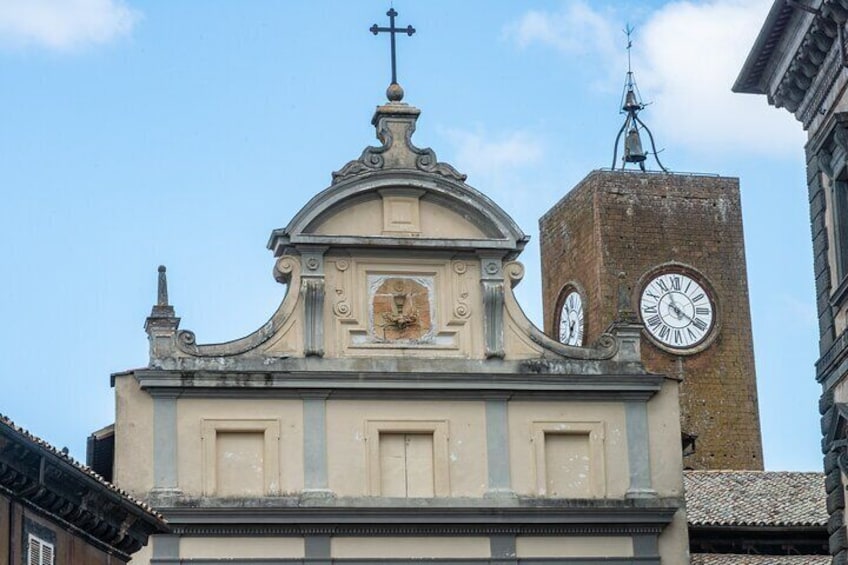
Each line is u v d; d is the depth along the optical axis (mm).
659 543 64312
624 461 64688
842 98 54812
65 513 49219
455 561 63188
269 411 63438
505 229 65375
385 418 63906
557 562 63625
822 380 55562
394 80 66500
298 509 62469
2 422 45031
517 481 63969
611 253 87750
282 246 64625
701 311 88000
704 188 89125
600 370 65000
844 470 53969
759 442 87188
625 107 91562
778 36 56812
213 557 62125
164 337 63375
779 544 67688
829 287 55438
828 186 55562
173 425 62906
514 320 65188
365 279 64875
